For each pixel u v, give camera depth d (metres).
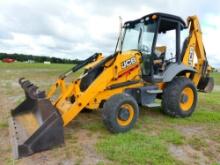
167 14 6.06
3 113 6.47
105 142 4.49
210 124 6.01
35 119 4.60
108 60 5.36
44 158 3.89
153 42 5.99
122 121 5.06
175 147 4.51
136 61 5.77
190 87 6.45
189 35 6.91
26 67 33.84
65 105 5.03
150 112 6.90
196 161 3.99
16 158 3.84
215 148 4.55
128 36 6.57
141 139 4.71
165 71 6.30
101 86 5.16
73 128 5.32
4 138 4.65
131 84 5.73
